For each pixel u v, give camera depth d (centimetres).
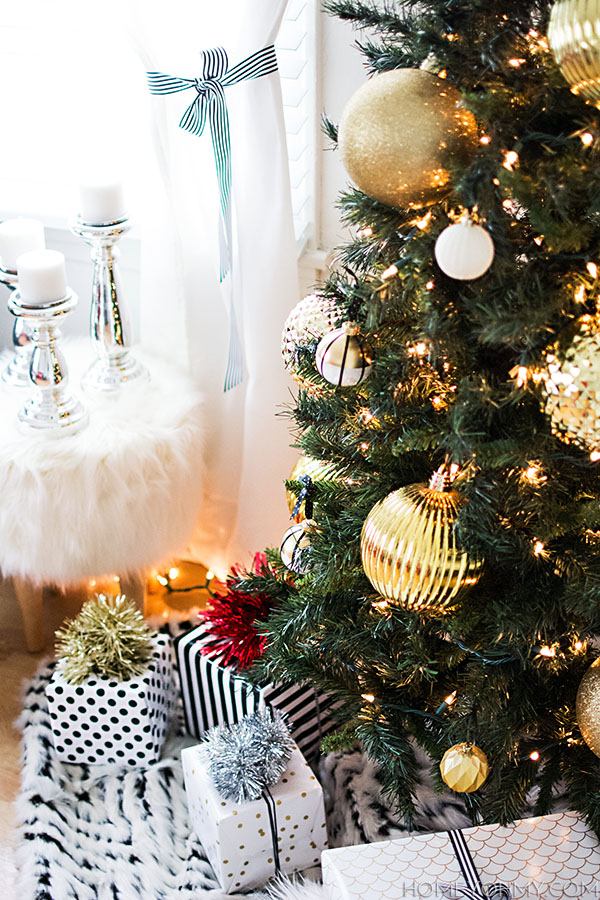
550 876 107
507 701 113
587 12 73
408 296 98
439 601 103
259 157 153
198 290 169
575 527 102
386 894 105
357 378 101
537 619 103
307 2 149
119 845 137
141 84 164
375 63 106
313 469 127
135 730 146
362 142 88
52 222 186
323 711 150
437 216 94
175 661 161
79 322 201
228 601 145
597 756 109
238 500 180
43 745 151
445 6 92
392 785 120
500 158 85
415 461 113
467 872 107
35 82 178
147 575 170
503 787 115
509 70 89
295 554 121
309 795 128
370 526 103
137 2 142
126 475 153
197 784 131
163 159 153
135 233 182
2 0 170
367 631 120
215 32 156
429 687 125
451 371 103
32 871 132
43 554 155
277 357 166
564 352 87
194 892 131
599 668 104
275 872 132
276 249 159
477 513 96
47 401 156
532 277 90
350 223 104
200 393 169
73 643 148
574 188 85
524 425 96
